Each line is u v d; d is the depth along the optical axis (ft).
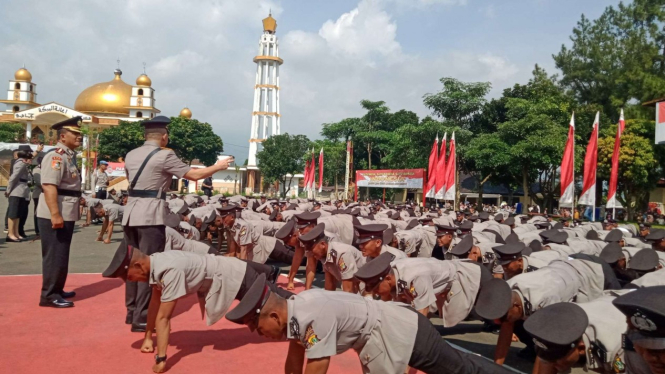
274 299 12.35
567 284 16.42
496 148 100.32
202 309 18.66
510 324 16.38
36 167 44.34
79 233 51.60
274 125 217.77
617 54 113.80
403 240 29.94
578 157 94.99
